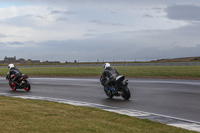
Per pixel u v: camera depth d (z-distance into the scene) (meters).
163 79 23.05
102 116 8.12
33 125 6.61
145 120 7.61
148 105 10.61
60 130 6.18
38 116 7.74
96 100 12.12
